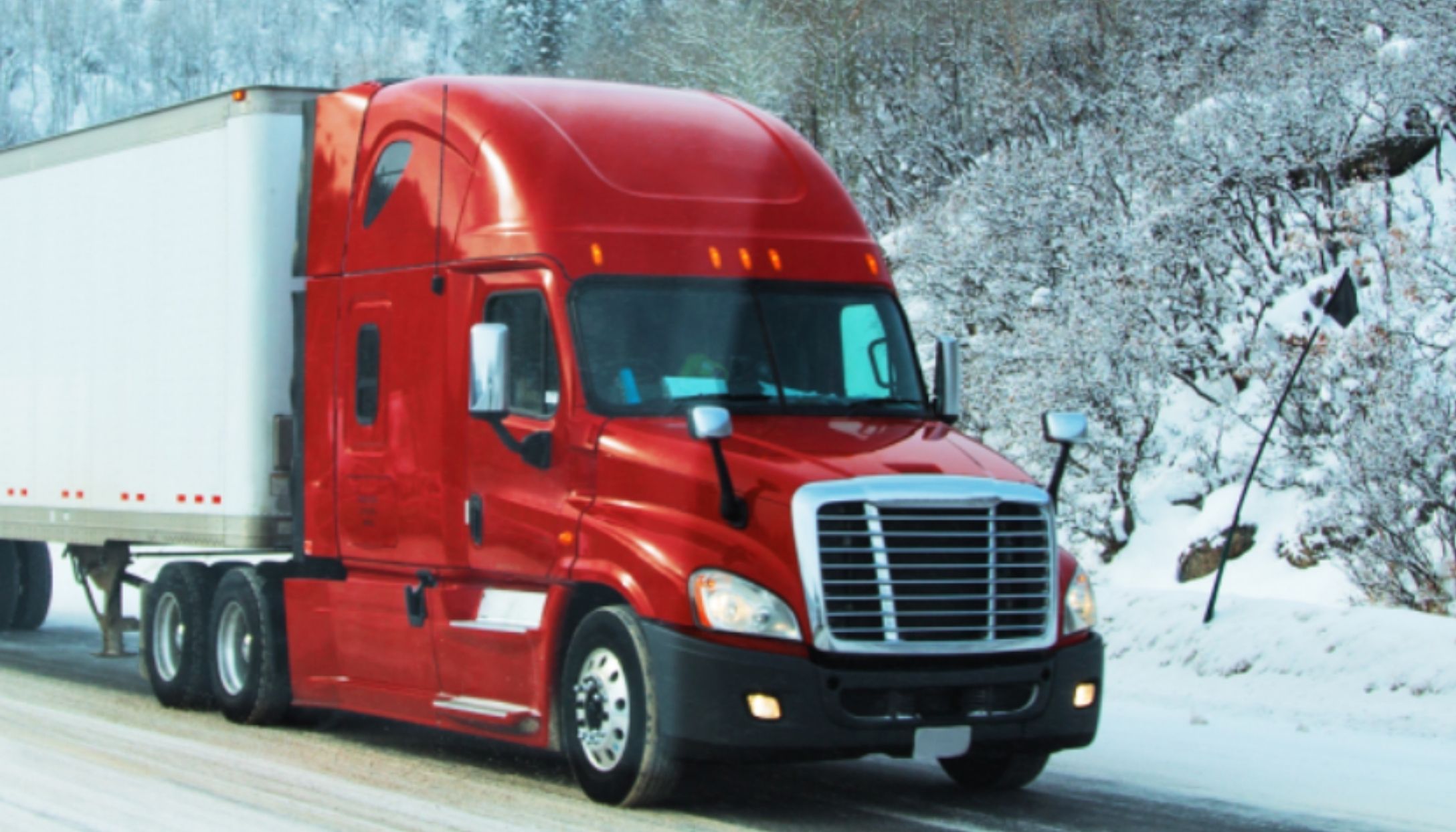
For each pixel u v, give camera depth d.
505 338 9.36
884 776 10.20
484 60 74.00
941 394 10.18
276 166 12.40
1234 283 22.73
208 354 12.73
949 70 37.72
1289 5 25.39
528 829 8.16
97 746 10.88
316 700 11.63
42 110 187.50
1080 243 23.20
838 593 8.26
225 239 12.57
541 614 9.30
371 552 10.98
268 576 12.26
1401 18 24.23
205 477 12.74
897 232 30.39
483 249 9.98
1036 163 25.12
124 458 13.75
